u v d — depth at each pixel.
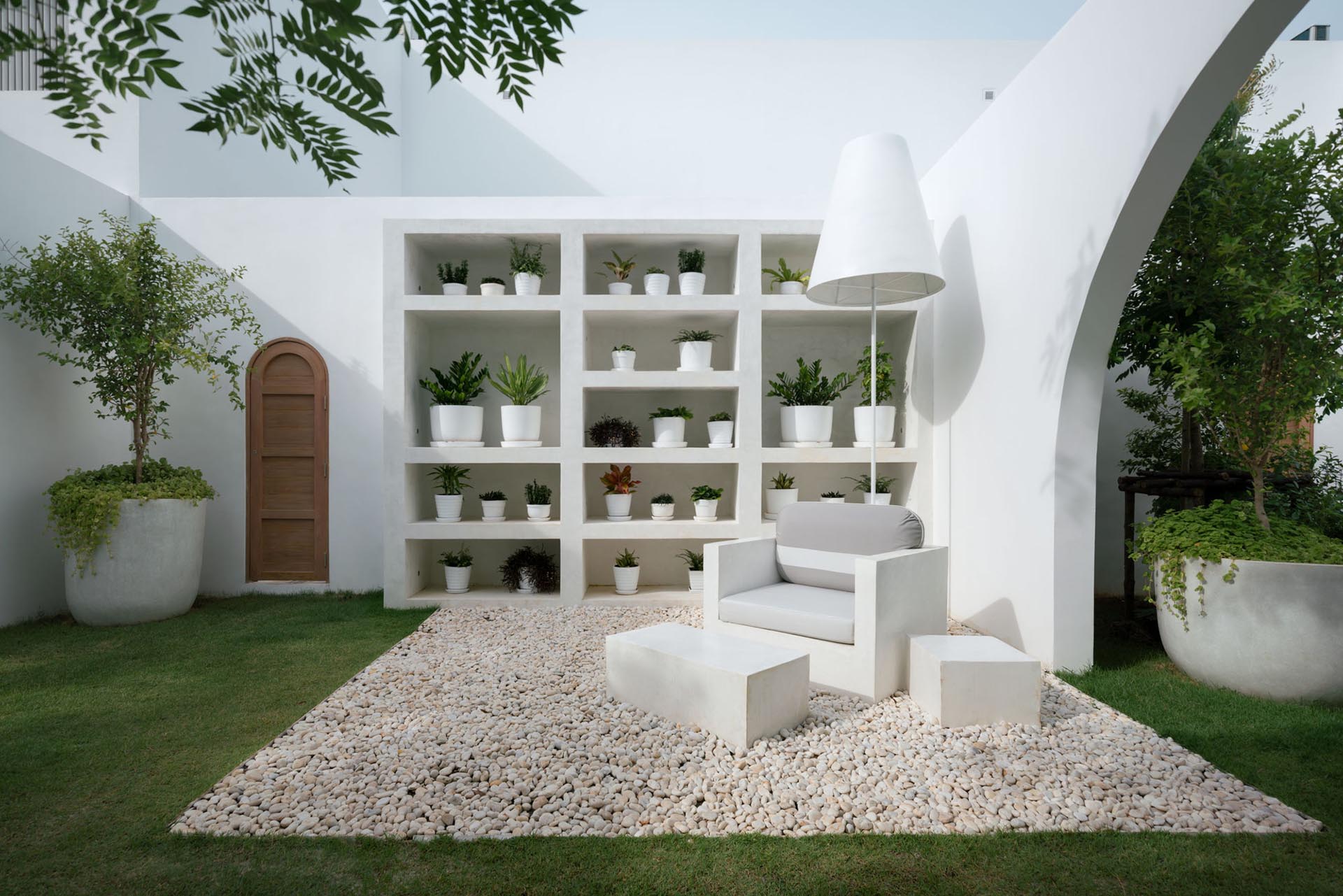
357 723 2.60
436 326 5.03
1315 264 3.02
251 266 4.91
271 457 4.92
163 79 0.75
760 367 4.54
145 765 2.29
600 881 1.68
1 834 1.88
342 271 4.94
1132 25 2.62
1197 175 3.21
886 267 3.69
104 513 3.94
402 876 1.70
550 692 2.91
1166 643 3.15
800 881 1.68
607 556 5.12
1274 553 2.76
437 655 3.46
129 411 4.18
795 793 2.06
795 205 5.06
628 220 4.52
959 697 2.53
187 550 4.26
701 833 1.88
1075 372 3.07
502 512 4.72
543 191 6.89
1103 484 4.78
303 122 0.86
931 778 2.15
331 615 4.27
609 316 4.73
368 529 4.94
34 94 4.88
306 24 0.79
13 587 4.13
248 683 3.08
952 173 4.27
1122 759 2.29
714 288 5.24
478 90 6.93
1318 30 6.43
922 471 4.54
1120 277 2.86
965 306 4.06
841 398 5.14
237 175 5.64
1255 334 3.03
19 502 4.17
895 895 1.64
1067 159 3.04
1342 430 5.19
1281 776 2.20
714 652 2.60
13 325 4.14
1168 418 4.11
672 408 4.95
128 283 3.99
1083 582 3.16
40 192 4.25
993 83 6.98
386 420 4.44
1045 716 2.63
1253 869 1.74
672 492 5.16
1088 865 1.75
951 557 4.22
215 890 1.65
